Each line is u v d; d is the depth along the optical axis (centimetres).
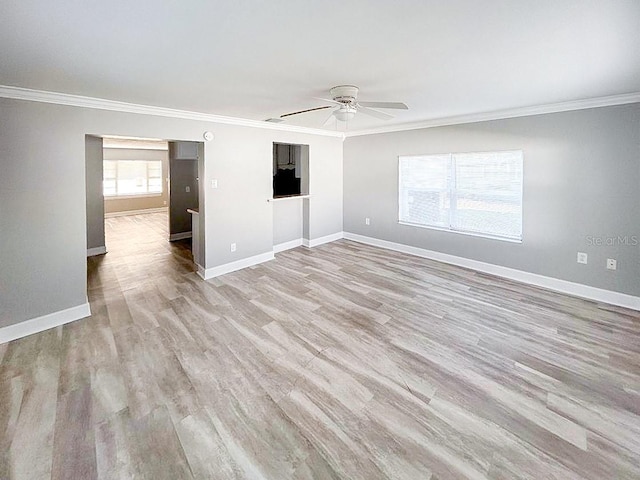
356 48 202
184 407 209
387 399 216
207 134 430
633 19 165
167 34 179
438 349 275
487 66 238
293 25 170
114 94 310
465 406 210
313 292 401
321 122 492
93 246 570
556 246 398
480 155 460
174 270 489
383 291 404
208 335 299
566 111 372
